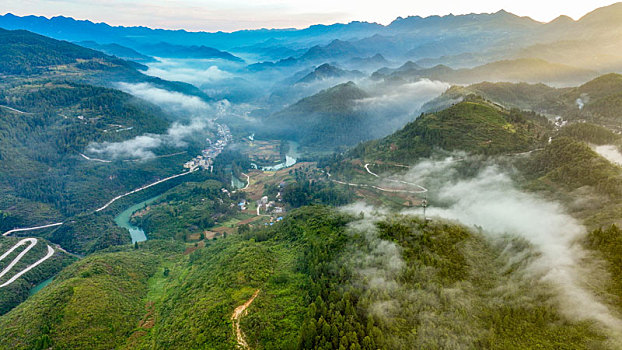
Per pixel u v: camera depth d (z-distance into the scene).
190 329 108.56
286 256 142.75
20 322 121.88
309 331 88.69
